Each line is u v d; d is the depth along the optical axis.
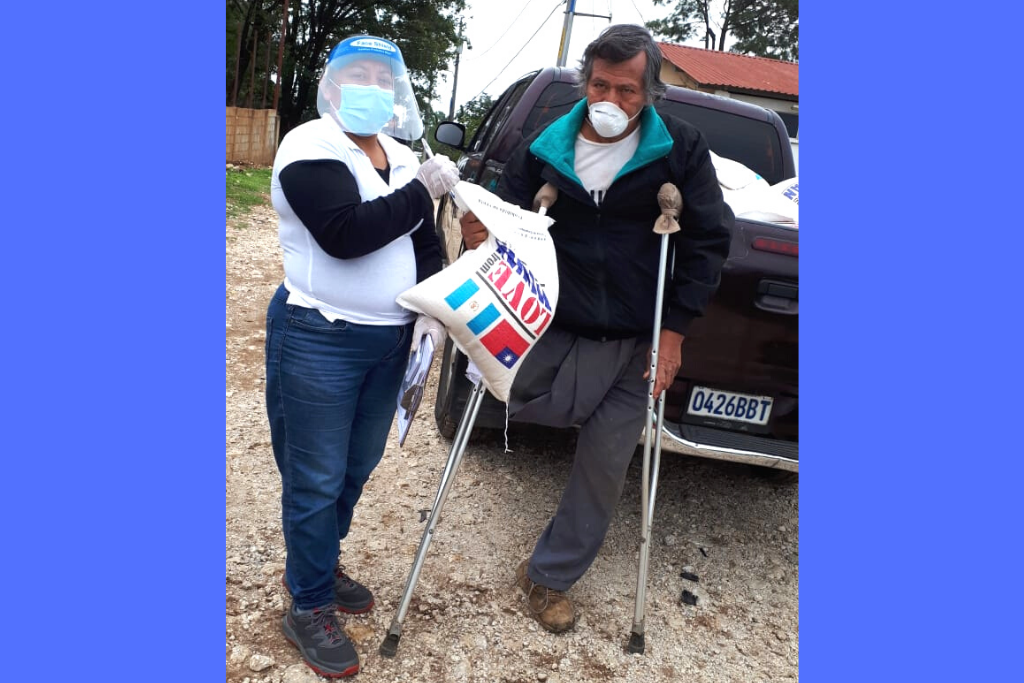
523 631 2.62
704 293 2.38
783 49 34.28
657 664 2.56
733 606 2.97
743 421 3.05
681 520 3.55
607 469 2.50
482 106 27.77
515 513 3.35
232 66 23.44
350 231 1.87
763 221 3.05
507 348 2.14
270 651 2.32
